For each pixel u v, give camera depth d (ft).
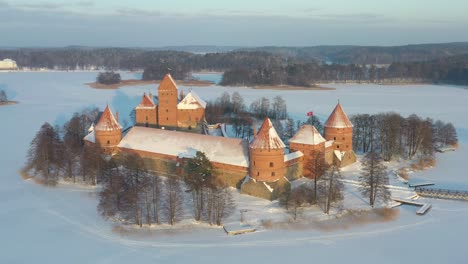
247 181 311.47
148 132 375.86
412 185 337.52
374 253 234.38
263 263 222.48
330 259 227.61
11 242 246.47
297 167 339.98
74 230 263.08
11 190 333.01
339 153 377.50
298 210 283.18
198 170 294.46
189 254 232.12
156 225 265.54
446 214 285.43
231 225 262.67
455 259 227.81
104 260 226.38
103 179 339.77
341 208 285.02
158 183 292.40
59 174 360.28
